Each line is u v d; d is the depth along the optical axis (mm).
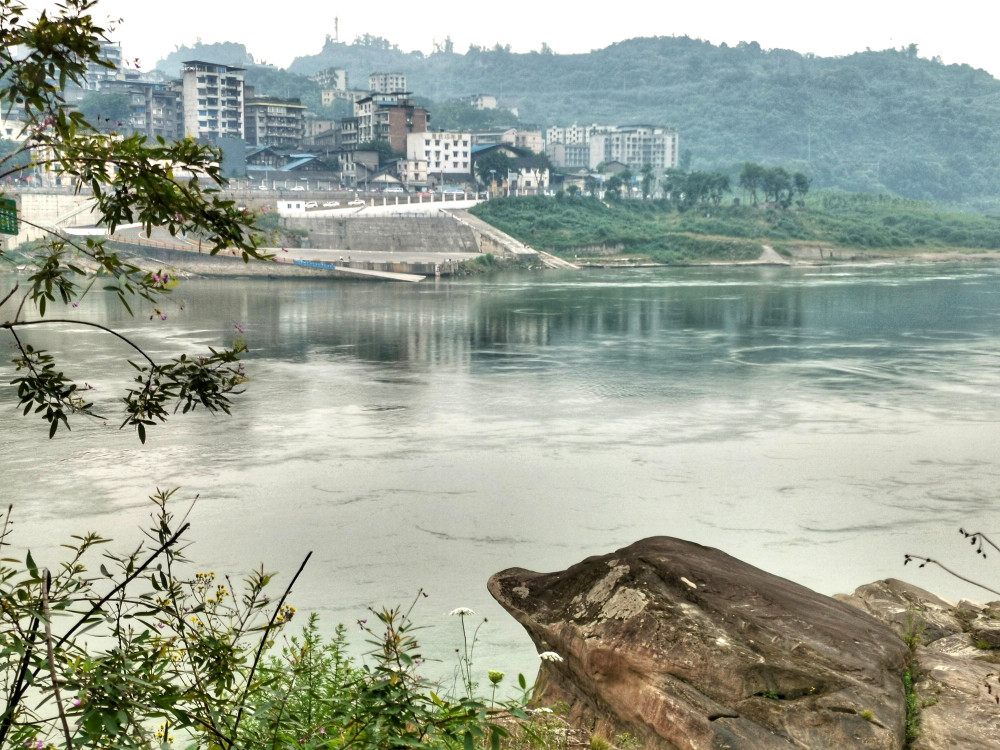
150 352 61500
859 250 190000
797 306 96625
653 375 54688
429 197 182250
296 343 68375
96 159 4980
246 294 109000
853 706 6875
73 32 4816
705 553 8891
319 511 28250
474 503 29266
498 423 41375
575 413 43625
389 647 5723
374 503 29172
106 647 13812
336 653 8797
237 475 32250
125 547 24484
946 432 39531
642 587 7969
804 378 53531
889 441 37906
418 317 86500
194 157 5191
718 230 188375
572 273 152500
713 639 7316
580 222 181750
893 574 23125
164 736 5035
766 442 37750
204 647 5371
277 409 43844
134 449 35406
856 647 7559
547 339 71312
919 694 7391
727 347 66938
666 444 37469
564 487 31172
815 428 40375
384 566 23453
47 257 5129
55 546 24391
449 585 22094
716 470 33438
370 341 69750
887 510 28594
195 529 26328
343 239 157875
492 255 155000
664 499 29828
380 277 134000
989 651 8734
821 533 26375
